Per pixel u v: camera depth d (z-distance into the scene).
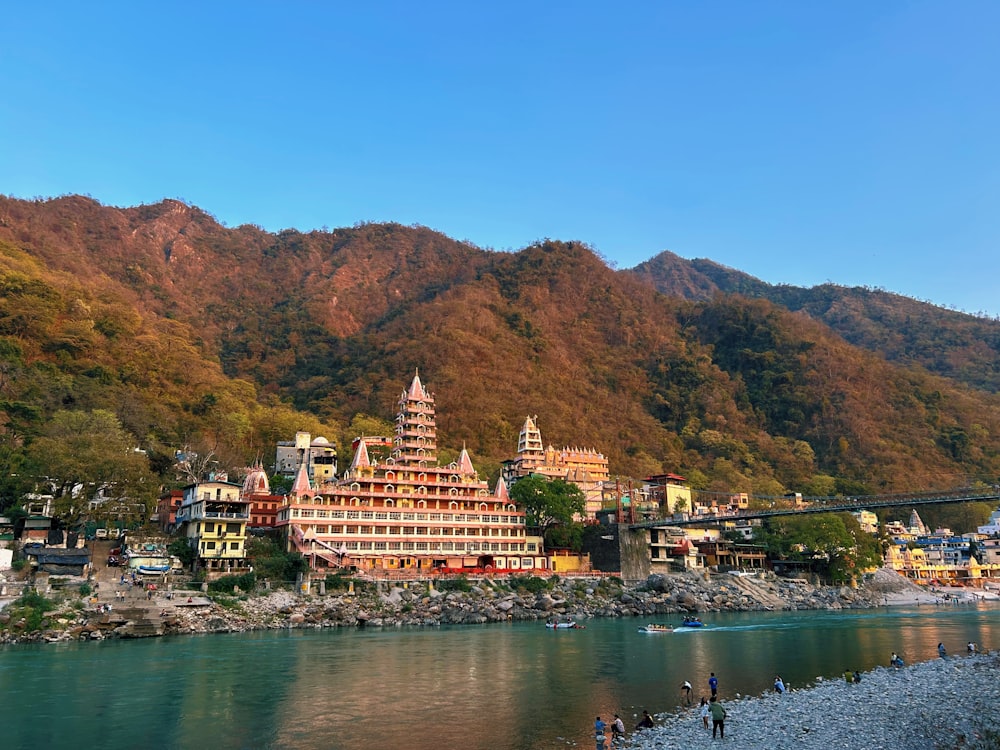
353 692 69.44
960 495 133.12
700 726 57.78
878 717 59.62
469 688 71.62
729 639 106.62
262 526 150.38
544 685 73.19
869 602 185.75
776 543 199.88
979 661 83.75
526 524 170.25
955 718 58.91
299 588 122.12
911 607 175.88
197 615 107.00
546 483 176.00
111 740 54.22
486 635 109.06
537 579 146.50
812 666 84.06
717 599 159.88
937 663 83.31
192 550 127.06
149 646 93.00
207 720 59.47
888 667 81.88
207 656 86.38
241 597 115.50
